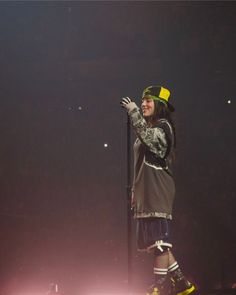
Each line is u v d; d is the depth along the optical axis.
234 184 24.12
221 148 24.75
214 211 23.41
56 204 25.62
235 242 22.17
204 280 20.47
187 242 22.06
